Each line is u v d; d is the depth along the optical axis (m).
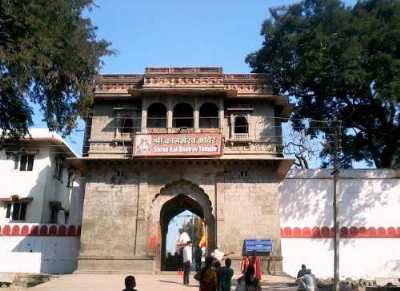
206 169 27.69
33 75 15.39
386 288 20.23
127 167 27.80
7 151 23.53
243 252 26.30
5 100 16.83
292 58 33.16
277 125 29.45
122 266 26.09
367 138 37.06
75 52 16.98
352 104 34.78
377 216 29.59
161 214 28.23
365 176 30.33
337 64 30.97
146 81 28.41
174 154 26.97
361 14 32.50
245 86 29.08
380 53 30.14
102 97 28.67
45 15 15.97
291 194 30.06
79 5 17.33
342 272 28.62
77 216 30.75
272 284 21.95
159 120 29.02
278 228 26.73
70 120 17.98
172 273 26.12
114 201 27.30
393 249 28.89
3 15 14.92
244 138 28.33
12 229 30.09
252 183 27.48
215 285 12.41
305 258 28.83
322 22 32.66
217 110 28.98
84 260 26.31
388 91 29.17
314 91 34.22
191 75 28.56
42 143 35.19
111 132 28.55
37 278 23.14
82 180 31.28
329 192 30.02
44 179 34.50
